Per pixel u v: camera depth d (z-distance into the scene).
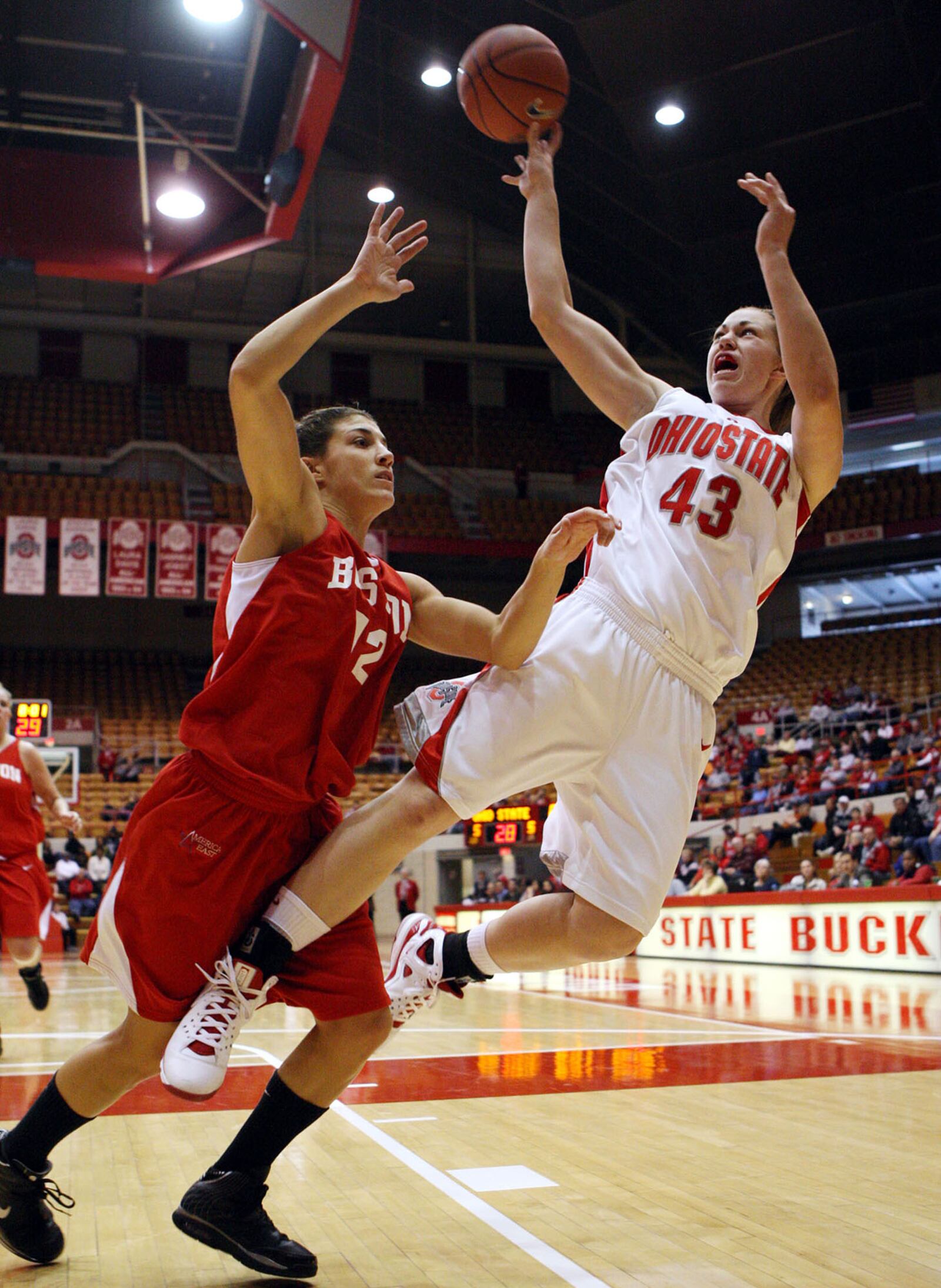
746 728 19.02
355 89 18.97
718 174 15.14
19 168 10.37
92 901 15.79
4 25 8.83
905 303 18.45
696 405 2.40
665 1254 2.03
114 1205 2.43
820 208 15.62
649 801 2.19
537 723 2.15
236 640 2.01
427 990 2.46
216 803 1.96
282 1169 2.71
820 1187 2.52
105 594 20.05
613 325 23.06
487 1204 2.39
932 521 20.12
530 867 16.27
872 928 9.81
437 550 21.86
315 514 2.10
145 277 11.30
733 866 12.89
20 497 21.02
